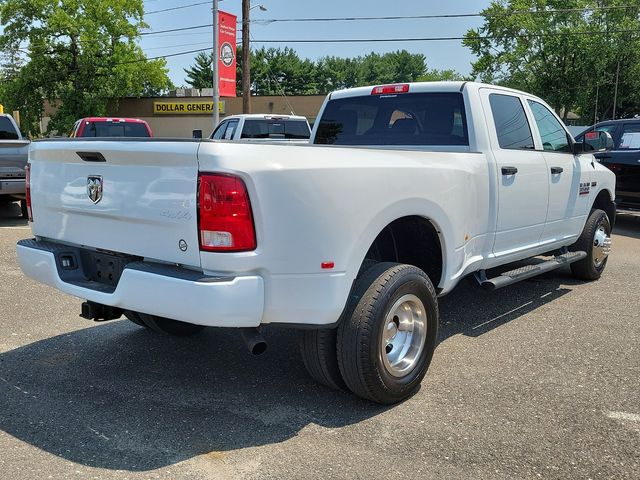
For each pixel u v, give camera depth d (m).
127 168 3.38
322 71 83.12
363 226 3.47
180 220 3.15
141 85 41.53
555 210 5.85
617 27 43.72
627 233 11.43
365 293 3.54
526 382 4.13
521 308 5.98
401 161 3.79
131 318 4.89
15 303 5.92
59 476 2.97
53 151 3.82
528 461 3.13
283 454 3.20
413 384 3.84
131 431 3.44
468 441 3.33
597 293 6.60
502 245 5.12
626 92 47.44
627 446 3.29
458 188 4.27
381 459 3.15
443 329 5.31
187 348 4.79
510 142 5.25
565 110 47.50
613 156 11.43
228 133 14.62
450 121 5.04
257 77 75.75
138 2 40.44
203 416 3.62
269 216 3.10
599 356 4.64
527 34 45.59
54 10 38.91
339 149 3.46
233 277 3.06
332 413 3.67
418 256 4.42
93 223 3.68
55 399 3.84
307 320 3.34
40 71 39.78
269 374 4.28
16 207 13.77
